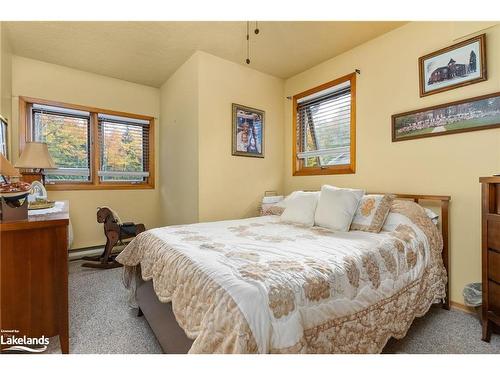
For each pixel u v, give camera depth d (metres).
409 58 2.34
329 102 3.15
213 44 2.74
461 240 2.04
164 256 1.49
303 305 1.01
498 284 1.55
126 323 1.82
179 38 2.63
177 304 1.20
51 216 1.47
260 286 0.96
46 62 3.15
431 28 2.20
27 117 3.10
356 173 2.79
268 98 3.50
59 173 3.34
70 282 2.59
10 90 2.80
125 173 3.80
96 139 3.55
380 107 2.57
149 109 3.94
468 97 2.00
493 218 1.58
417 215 2.00
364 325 1.24
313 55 2.97
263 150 3.44
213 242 1.63
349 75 2.84
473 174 1.98
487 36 1.92
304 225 2.27
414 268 1.67
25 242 1.32
